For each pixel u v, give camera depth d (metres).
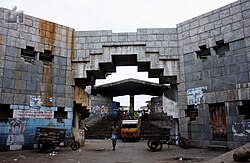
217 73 14.15
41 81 14.80
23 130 13.70
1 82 13.25
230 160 7.91
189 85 15.62
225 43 13.95
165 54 16.42
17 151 13.01
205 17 15.24
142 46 16.62
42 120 14.49
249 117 12.84
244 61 12.92
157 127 32.75
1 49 13.52
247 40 12.93
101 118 38.69
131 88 38.28
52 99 15.09
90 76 17.84
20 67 14.07
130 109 42.88
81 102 16.80
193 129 15.10
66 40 16.39
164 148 15.54
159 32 16.75
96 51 16.53
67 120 15.59
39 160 10.22
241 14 13.40
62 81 15.76
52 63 15.53
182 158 10.98
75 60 16.45
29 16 14.88
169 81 16.73
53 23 15.91
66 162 9.87
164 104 17.77
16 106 13.59
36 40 14.94
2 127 13.09
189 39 15.97
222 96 13.64
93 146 18.16
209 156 11.51
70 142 15.66
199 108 14.88
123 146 18.52
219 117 13.99
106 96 41.09
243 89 12.70
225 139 13.51
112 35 16.73
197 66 15.28
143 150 15.08
